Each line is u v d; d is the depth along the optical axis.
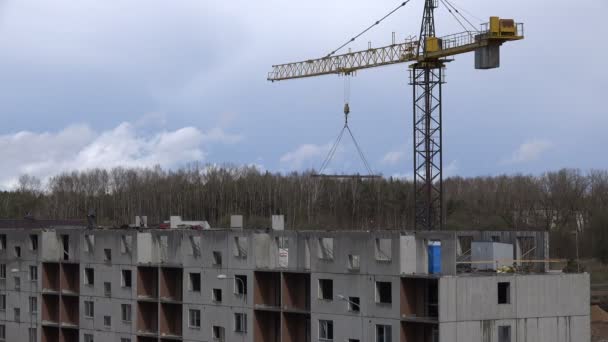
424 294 90.75
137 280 116.88
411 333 90.94
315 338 98.56
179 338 112.50
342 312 96.00
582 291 93.25
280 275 102.44
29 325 132.12
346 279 95.81
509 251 96.00
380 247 93.31
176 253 113.69
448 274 88.56
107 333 121.06
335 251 96.88
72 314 128.62
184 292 111.81
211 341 108.56
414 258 91.06
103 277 121.69
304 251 100.81
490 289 88.88
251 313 104.31
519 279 90.19
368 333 93.62
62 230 129.00
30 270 132.12
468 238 101.56
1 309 136.38
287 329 101.69
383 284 93.00
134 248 117.31
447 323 86.88
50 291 129.25
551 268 103.44
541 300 91.06
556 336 91.75
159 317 114.00
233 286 106.50
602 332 150.62
